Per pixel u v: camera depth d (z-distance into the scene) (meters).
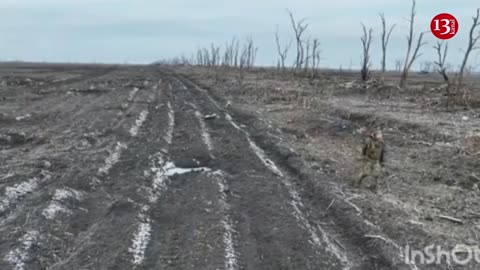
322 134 16.11
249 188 9.73
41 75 56.41
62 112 20.69
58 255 6.61
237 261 6.48
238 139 14.67
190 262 6.42
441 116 19.33
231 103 25.11
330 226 7.92
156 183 10.11
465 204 9.09
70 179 9.80
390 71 121.25
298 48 51.47
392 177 10.87
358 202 8.88
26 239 6.89
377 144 9.80
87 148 13.16
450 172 11.14
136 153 12.62
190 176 10.79
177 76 60.62
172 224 7.82
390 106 23.05
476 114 19.89
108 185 9.84
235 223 7.83
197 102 26.50
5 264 6.18
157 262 6.42
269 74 57.38
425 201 9.23
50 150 12.82
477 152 12.34
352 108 21.77
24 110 21.22
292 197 9.23
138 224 7.65
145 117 19.62
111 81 45.50
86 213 8.25
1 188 8.92
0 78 45.00
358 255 6.87
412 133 15.95
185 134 15.72
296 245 7.03
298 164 11.50
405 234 7.44
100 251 6.66
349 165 11.80
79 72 70.31
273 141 14.17
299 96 26.27
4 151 12.73
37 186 9.52
